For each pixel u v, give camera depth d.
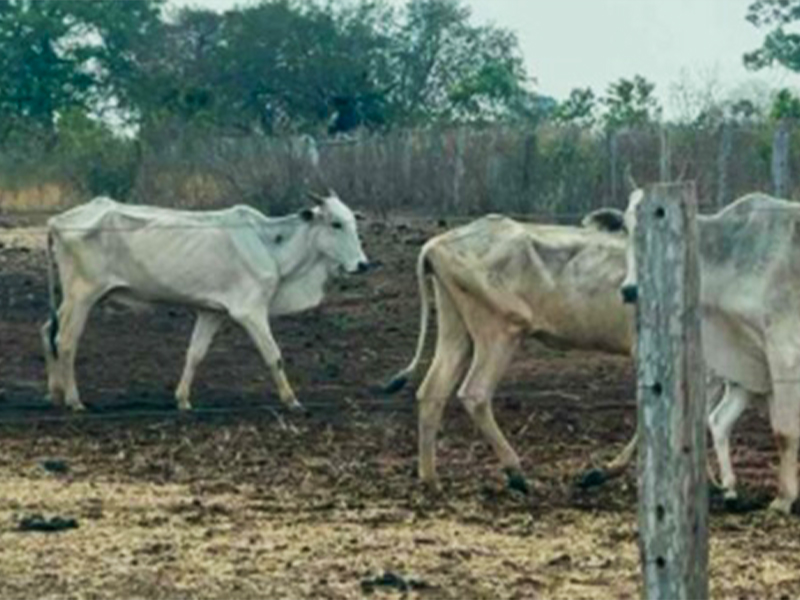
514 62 51.00
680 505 8.47
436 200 30.36
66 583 11.39
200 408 18.17
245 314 18.73
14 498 13.98
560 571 11.69
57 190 35.06
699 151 28.23
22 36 53.91
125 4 55.53
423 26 56.16
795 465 13.84
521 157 30.05
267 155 32.06
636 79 35.56
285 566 11.80
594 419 17.20
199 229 18.88
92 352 21.25
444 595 11.10
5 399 18.83
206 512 13.47
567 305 14.95
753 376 14.16
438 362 14.89
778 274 14.01
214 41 55.81
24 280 25.05
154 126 35.38
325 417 17.58
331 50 53.97
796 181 27.34
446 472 15.23
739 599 11.04
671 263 8.46
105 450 16.17
